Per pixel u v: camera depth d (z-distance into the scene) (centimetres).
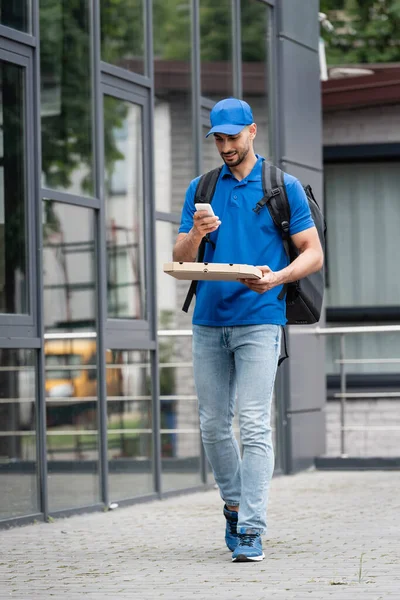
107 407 1160
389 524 982
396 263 1839
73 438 1105
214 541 901
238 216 799
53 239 1088
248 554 784
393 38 3088
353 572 738
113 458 1166
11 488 1015
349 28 3103
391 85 1766
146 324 1230
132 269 1212
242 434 790
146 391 1230
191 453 1318
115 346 1173
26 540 927
